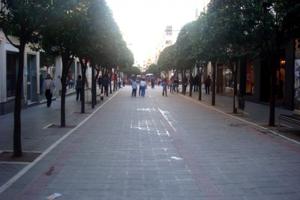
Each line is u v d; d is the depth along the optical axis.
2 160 11.14
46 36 14.52
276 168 10.58
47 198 7.96
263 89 32.66
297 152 12.73
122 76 94.81
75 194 8.23
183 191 8.48
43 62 32.44
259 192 8.44
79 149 12.89
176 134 16.28
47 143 13.84
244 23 18.02
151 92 55.41
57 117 21.86
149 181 9.22
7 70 23.94
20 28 11.41
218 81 48.44
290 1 15.09
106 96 43.59
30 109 26.39
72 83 47.44
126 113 24.77
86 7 15.66
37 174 9.76
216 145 13.84
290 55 26.48
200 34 25.44
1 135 15.51
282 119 17.62
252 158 11.78
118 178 9.45
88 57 22.97
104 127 18.19
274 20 16.97
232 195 8.23
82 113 24.30
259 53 19.80
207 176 9.70
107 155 12.01
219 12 20.12
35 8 11.20
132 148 13.15
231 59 24.02
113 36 29.66
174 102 34.84
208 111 26.28
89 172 10.00
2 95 22.53
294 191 8.52
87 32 16.36
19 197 8.01
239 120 21.23
